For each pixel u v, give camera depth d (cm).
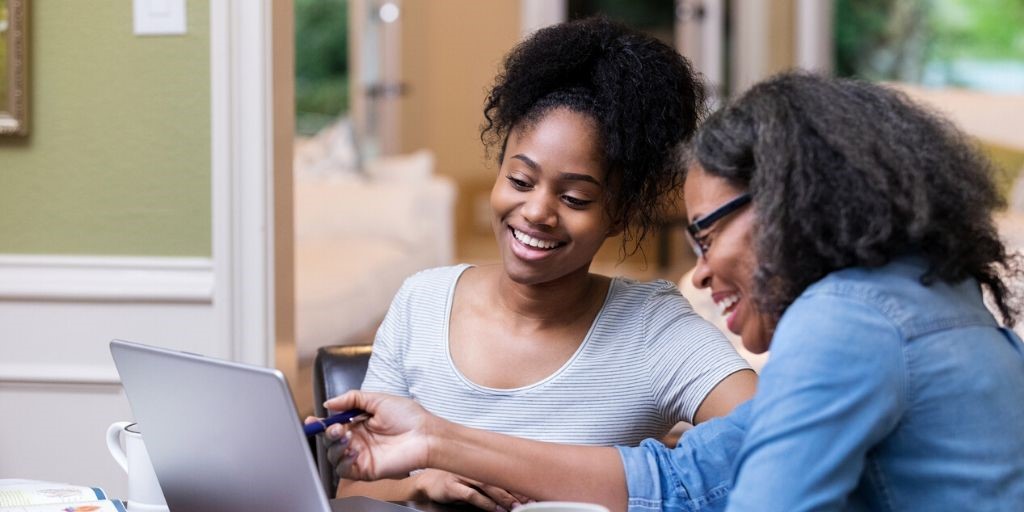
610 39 153
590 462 135
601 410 158
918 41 818
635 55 152
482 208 934
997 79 806
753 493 104
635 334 160
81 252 242
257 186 235
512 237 154
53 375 240
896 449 109
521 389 158
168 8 236
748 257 116
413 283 173
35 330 242
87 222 241
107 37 238
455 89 922
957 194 110
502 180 155
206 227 238
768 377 108
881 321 107
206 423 118
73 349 241
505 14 920
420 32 889
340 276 457
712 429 138
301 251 504
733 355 156
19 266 242
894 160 108
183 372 117
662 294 164
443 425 132
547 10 852
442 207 581
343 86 843
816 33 757
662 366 157
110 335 240
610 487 134
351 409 134
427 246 569
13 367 241
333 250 511
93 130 240
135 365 125
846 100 111
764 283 113
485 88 168
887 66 827
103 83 239
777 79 117
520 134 153
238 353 237
